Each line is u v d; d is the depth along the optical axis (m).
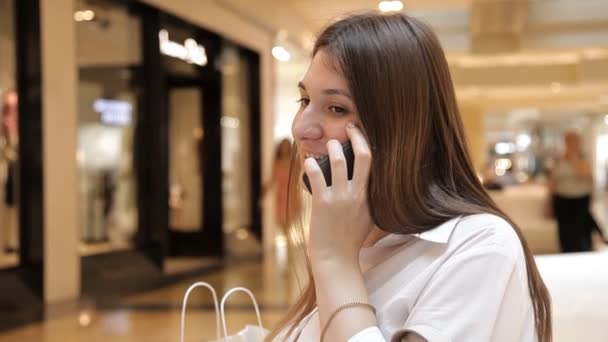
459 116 0.97
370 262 0.97
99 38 6.86
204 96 9.33
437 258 0.85
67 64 6.01
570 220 8.28
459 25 12.59
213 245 9.26
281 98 18.61
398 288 0.87
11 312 5.20
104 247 6.94
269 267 8.27
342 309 0.83
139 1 7.25
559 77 14.49
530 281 0.93
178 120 9.46
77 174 6.13
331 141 0.88
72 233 6.04
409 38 0.91
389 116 0.88
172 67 8.47
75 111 6.11
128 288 6.52
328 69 0.91
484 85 14.71
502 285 0.80
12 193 5.75
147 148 7.56
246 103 10.48
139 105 7.55
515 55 13.09
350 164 0.89
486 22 11.15
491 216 0.87
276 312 5.07
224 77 9.59
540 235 9.40
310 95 0.92
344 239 0.87
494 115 35.06
